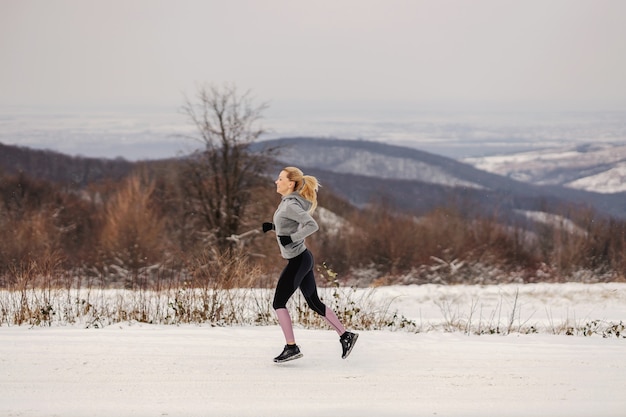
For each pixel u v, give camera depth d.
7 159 84.69
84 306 12.17
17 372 7.78
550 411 6.91
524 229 54.59
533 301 20.33
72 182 72.06
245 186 41.47
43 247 46.78
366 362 8.73
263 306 12.60
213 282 13.01
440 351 9.43
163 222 45.41
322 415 6.55
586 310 19.03
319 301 8.88
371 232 51.47
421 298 20.23
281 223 8.66
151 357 8.59
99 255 44.06
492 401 7.22
